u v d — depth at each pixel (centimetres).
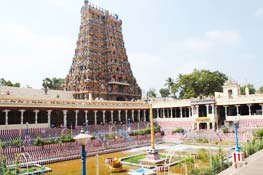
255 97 6244
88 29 8025
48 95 6894
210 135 5897
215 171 2298
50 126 5772
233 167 2300
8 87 6266
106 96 8038
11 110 5019
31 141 4362
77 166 3634
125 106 7331
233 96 6725
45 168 3350
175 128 7031
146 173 2817
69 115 6562
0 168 2392
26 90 6588
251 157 2691
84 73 7656
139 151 4906
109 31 8581
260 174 1941
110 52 8425
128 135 5684
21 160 3631
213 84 8650
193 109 7112
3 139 4406
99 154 4619
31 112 5812
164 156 3944
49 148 4122
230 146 4806
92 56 7869
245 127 6125
